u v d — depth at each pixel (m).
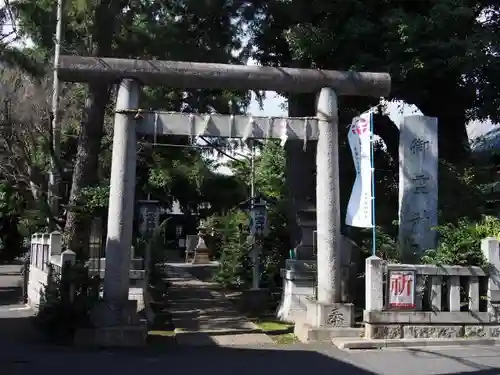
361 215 10.45
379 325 9.79
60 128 18.80
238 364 8.49
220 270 19.72
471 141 22.20
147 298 14.57
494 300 10.15
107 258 10.12
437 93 16.06
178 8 16.12
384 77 11.12
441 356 9.01
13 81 17.70
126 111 10.33
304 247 13.60
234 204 34.44
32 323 12.48
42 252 14.93
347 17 14.49
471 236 10.48
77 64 10.28
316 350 9.51
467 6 14.61
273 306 15.41
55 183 17.14
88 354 9.10
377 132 17.91
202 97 19.19
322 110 10.91
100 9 13.77
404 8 14.68
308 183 15.78
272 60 17.12
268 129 10.77
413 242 12.25
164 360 8.74
